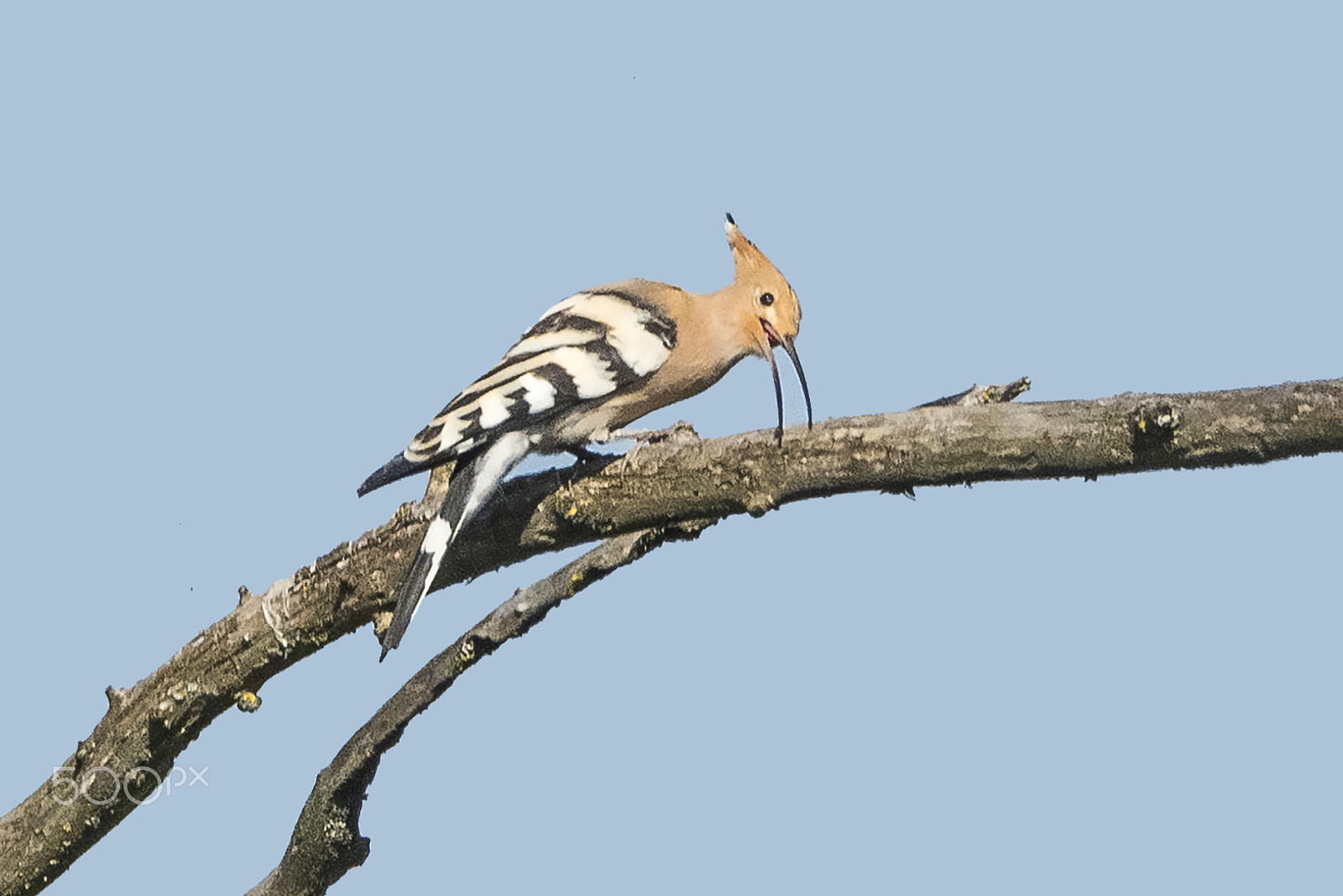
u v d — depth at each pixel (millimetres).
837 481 8391
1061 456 7773
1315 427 7105
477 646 9039
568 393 10070
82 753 10516
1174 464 7570
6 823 10727
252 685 10172
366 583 9711
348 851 9812
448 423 9758
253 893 10195
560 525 9336
